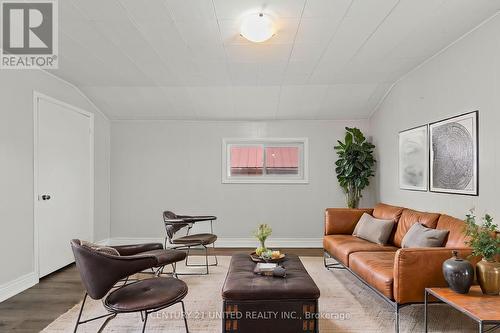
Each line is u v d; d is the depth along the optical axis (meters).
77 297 3.13
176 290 2.21
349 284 3.49
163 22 2.70
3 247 3.08
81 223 4.52
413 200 3.87
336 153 5.36
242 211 5.39
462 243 2.56
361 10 2.51
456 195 3.05
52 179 3.87
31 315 2.72
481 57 2.72
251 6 2.45
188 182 5.41
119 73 3.94
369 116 5.29
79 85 4.34
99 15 2.57
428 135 3.53
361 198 5.32
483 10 2.51
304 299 2.22
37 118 3.61
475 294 2.13
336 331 2.44
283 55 3.43
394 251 3.31
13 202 3.22
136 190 5.41
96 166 4.96
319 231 5.36
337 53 3.38
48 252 3.78
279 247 5.32
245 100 4.82
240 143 5.48
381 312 2.77
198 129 5.43
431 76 3.49
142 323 2.58
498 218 2.54
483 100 2.70
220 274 3.87
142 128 5.42
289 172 5.48
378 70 3.91
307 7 2.47
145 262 2.22
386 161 4.67
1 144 3.08
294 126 5.40
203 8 2.48
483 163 2.70
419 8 2.48
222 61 3.60
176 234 5.35
